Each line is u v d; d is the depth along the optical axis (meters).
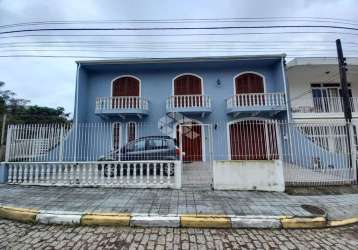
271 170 7.20
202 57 12.80
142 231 4.59
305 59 12.87
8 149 8.16
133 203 5.88
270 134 8.71
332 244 4.13
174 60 12.94
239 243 4.12
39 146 8.18
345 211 5.81
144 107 13.18
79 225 4.88
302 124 8.74
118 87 14.16
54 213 5.19
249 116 13.19
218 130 13.14
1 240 4.14
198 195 6.60
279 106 12.23
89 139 9.17
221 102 13.65
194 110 12.63
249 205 5.85
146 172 7.42
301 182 7.88
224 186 7.15
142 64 13.34
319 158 8.60
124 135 13.15
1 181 7.91
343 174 8.12
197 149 12.95
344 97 8.95
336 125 8.77
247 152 9.46
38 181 7.73
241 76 13.95
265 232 4.66
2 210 5.51
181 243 4.07
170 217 4.97
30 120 23.50
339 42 9.41
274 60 13.09
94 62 12.98
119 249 3.81
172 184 7.26
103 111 12.64
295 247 3.99
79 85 13.05
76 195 6.55
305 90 14.66
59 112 34.09
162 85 13.99
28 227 4.79
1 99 28.11
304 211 5.54
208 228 4.81
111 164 7.50
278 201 6.22
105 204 5.80
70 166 7.64
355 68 13.50
